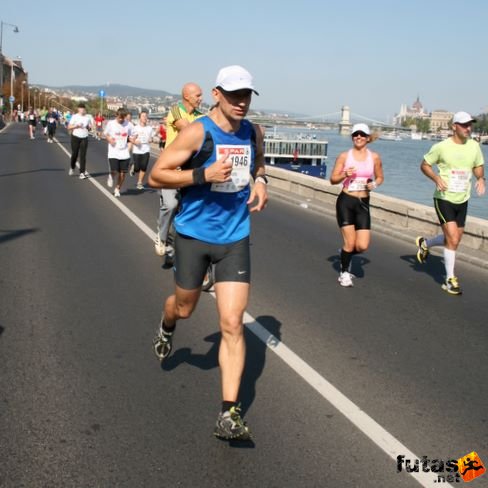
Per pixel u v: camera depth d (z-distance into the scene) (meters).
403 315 6.05
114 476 3.18
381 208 11.40
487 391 4.38
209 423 3.74
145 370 4.48
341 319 5.85
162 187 3.52
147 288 6.55
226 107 3.41
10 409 3.82
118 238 9.05
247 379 4.40
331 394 4.20
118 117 13.22
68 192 13.95
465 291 7.05
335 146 123.06
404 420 3.88
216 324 5.51
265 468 3.29
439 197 6.90
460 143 6.79
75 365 4.52
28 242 8.57
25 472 3.18
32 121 37.53
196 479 3.18
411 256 8.84
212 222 3.58
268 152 67.31
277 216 12.20
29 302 5.94
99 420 3.73
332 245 9.46
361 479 3.23
